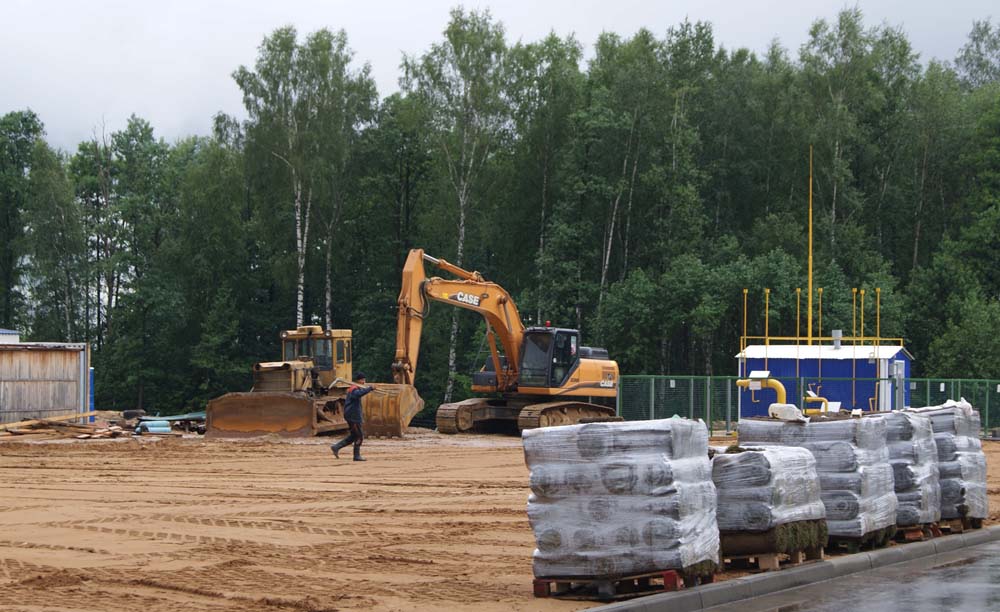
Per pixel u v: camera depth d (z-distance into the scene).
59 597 9.91
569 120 61.16
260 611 9.41
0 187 77.69
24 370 38.44
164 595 10.09
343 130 63.06
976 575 12.28
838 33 66.75
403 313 35.53
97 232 74.62
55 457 27.22
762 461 11.44
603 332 57.81
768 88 68.31
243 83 61.47
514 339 39.06
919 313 61.19
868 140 69.44
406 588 10.51
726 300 56.53
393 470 24.14
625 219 63.84
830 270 58.19
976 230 62.91
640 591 10.38
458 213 62.19
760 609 10.18
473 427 39.62
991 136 67.38
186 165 83.50
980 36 86.25
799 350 43.69
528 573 11.43
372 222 69.75
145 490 19.77
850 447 12.95
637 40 67.19
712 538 10.78
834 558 12.59
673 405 42.31
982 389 43.38
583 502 10.21
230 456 27.78
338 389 37.28
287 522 15.26
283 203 64.69
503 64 60.72
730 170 68.06
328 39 62.06
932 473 14.77
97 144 79.06
